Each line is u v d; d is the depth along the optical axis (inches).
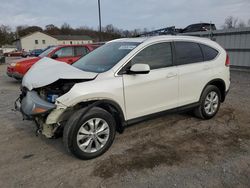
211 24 615.2
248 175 119.1
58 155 140.3
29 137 165.6
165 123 188.9
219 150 144.5
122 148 147.6
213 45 197.5
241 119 198.2
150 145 151.7
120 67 141.8
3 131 176.2
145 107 153.4
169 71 161.9
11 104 255.6
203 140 158.4
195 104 183.5
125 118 146.1
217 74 192.7
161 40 162.7
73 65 167.5
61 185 113.1
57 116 123.6
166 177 117.9
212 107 196.7
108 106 141.1
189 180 115.3
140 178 117.3
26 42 3029.0
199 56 184.2
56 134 130.5
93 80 133.0
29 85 144.1
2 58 1046.4
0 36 3147.1
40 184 114.0
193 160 133.3
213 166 127.1
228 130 175.3
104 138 138.8
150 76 152.1
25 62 366.3
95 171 123.6
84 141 131.6
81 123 127.0
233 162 130.7
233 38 517.3
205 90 187.9
